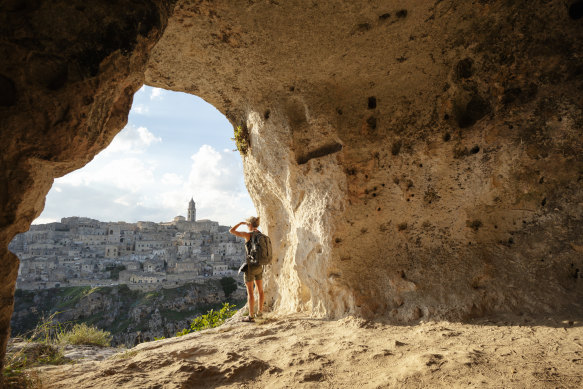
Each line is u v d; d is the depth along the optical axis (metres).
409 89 4.62
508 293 3.69
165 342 4.06
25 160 2.09
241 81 5.07
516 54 3.94
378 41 4.21
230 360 2.96
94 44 2.23
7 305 2.14
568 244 3.62
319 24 4.00
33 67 2.04
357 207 4.74
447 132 4.49
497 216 4.14
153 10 2.61
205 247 105.00
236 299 68.94
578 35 3.69
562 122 3.77
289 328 4.14
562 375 2.13
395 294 4.32
